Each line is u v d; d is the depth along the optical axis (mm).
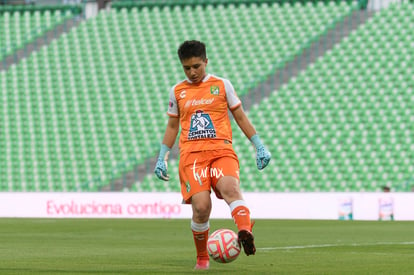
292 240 50438
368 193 83688
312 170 100438
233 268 29719
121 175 108062
